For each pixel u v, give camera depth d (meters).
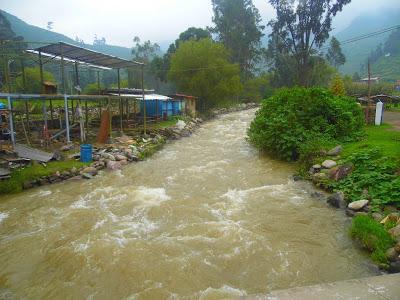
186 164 15.24
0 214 9.51
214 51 38.53
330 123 16.23
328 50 60.38
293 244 7.42
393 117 23.16
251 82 58.47
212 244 7.40
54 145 16.92
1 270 6.74
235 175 13.12
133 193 10.96
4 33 59.59
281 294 4.98
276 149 15.69
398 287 5.04
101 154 15.39
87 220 8.88
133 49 62.44
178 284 6.07
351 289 5.03
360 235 7.24
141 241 7.59
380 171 9.82
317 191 10.62
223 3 54.03
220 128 28.55
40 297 5.91
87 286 6.13
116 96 20.77
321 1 40.19
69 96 16.47
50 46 16.36
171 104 30.94
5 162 12.40
